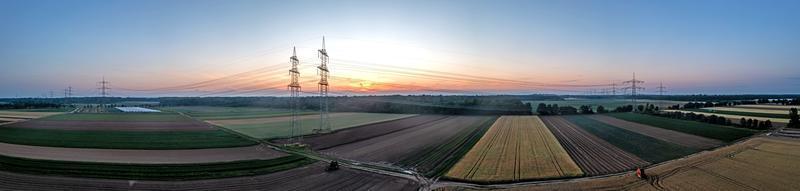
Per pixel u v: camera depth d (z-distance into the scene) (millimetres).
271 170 36125
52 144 50156
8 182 30484
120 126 74250
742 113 89438
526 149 49031
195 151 46750
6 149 45719
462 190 29875
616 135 63125
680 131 66625
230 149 48719
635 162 40469
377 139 59875
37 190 28656
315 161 40812
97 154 43375
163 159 41062
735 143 51812
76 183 30500
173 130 68938
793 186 29438
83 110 137750
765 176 32438
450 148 50281
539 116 105312
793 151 44031
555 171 35750
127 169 35312
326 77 70562
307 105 152875
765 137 56094
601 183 31000
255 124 83875
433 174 35219
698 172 34125
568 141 56531
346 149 50031
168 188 29828
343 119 99000
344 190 30016
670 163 39219
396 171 36406
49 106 165500
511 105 126750
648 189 29094
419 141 57312
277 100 166125
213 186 30641
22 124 76125
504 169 36781
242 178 33125
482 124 83562
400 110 124312
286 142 55688
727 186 29578
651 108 111125
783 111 93062
